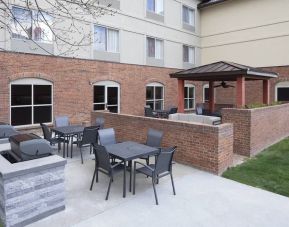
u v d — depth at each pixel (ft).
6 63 34.71
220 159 21.29
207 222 13.78
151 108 52.19
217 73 36.22
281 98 55.67
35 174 13.60
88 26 44.09
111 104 48.55
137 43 53.11
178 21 62.69
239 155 27.02
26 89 36.94
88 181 19.39
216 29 66.08
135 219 13.99
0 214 13.42
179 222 13.74
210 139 21.57
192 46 67.05
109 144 21.11
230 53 63.72
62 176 14.74
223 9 64.39
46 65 38.60
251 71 34.37
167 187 18.42
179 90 43.39
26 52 36.50
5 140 20.49
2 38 33.86
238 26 61.93
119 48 49.70
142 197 16.70
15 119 36.01
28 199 13.39
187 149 23.40
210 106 49.75
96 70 45.47
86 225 13.34
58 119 31.53
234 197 16.83
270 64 57.06
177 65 62.90
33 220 13.60
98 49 46.26
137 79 53.11
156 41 57.93
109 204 15.69
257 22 58.70
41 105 38.63
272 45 56.59
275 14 55.88
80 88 43.21
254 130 27.17
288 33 54.13
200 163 22.39
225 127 21.90
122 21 49.88
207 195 17.11
